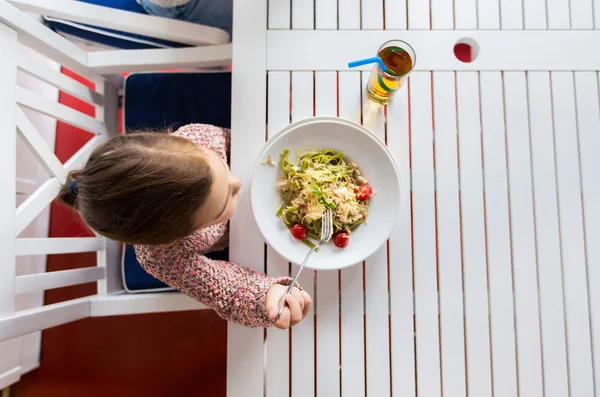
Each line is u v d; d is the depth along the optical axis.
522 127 0.75
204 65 0.88
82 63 0.86
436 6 0.76
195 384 1.30
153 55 0.86
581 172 0.74
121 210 0.50
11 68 0.65
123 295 0.91
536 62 0.75
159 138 0.56
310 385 0.72
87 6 0.78
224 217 0.64
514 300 0.73
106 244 0.97
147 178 0.49
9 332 0.64
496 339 0.72
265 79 0.75
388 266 0.74
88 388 1.31
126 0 0.96
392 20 0.76
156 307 0.88
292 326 0.72
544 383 0.72
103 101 0.97
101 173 0.49
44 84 1.26
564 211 0.74
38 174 1.22
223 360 1.31
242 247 0.73
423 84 0.75
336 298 0.73
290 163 0.71
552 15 0.76
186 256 0.68
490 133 0.75
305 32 0.75
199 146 0.60
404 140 0.75
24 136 0.68
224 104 1.04
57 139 1.33
